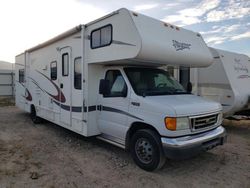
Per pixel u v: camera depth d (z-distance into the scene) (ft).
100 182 12.73
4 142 20.22
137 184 12.53
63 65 20.83
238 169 14.69
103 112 17.37
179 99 14.58
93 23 16.92
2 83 67.87
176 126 12.54
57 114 22.27
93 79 17.80
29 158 16.21
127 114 15.15
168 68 21.22
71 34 19.25
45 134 23.16
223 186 12.45
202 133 13.94
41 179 13.00
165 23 16.22
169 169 14.53
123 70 16.16
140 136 14.25
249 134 23.89
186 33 17.76
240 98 23.38
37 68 26.91
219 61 23.68
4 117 33.78
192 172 14.16
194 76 25.79
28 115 35.68
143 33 13.93
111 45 15.39
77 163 15.37
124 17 14.43
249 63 27.81
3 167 14.56
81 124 18.17
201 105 14.14
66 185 12.35
